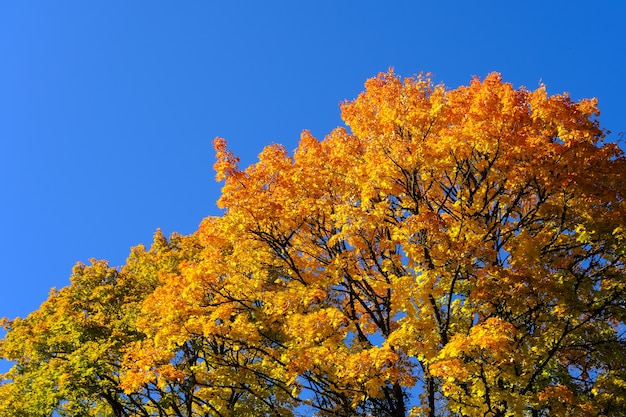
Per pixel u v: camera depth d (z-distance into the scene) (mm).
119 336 16219
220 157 12727
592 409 10461
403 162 11734
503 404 10344
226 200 12281
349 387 11039
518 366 10609
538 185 11703
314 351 11016
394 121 12141
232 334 12180
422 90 12664
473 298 11266
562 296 10945
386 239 12508
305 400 12461
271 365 12750
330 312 11164
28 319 19188
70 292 19422
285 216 12352
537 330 11531
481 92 11727
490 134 11289
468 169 12188
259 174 12945
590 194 11664
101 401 16906
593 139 12148
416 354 10992
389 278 12383
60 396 15062
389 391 12547
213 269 12648
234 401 14977
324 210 12820
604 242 12109
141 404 16500
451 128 11633
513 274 11016
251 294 12688
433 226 10977
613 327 12727
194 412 16547
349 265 12367
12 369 17875
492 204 13094
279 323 12898
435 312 11539
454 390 10289
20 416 16016
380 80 13234
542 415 11312
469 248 11109
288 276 13258
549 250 12008
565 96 11711
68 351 16344
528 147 11289
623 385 10812
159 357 12859
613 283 11922
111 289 19094
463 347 9609
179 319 12531
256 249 13109
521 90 12195
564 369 11172
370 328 12875
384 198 12523
